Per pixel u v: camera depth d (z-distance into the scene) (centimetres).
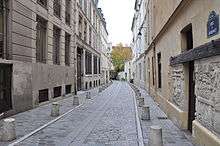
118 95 2847
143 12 3822
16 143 864
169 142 870
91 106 1861
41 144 859
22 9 1534
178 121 1102
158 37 1864
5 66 1342
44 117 1352
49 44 1998
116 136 973
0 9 1346
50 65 2008
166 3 1452
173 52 1258
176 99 1195
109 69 8781
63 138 940
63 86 2367
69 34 2628
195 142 838
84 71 3569
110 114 1491
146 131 1052
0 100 1288
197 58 795
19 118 1320
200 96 812
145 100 2286
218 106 656
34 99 1680
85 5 3700
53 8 2123
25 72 1550
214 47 646
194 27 880
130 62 8138
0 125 1124
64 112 1538
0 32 1351
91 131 1055
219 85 648
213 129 695
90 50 4169
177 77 1173
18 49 1484
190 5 927
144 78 3841
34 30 1695
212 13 699
